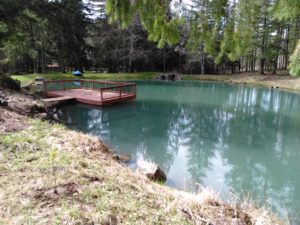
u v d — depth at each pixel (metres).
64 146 3.05
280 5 1.95
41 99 9.67
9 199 1.79
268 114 10.02
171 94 14.53
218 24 2.06
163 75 22.20
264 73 22.11
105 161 2.97
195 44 2.21
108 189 2.08
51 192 1.92
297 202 3.70
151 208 1.90
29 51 18.09
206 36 2.12
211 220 1.92
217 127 8.03
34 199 1.82
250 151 5.88
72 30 13.16
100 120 8.28
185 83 20.05
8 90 8.62
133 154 5.41
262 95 14.74
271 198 3.81
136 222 1.68
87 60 23.39
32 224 1.54
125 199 1.96
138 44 23.48
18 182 2.05
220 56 2.19
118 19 2.29
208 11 2.06
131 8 2.22
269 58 20.48
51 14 11.17
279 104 12.13
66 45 19.75
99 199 1.90
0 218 1.59
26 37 13.38
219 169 4.84
